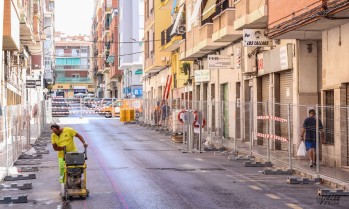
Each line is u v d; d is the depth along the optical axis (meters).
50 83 101.62
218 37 32.47
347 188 15.68
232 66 34.12
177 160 23.69
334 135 18.97
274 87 26.81
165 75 58.72
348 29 19.44
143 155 25.67
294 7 20.69
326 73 21.17
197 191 15.52
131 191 15.55
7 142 19.08
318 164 17.70
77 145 30.81
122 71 93.62
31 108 36.38
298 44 23.91
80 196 14.41
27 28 41.38
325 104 21.31
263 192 15.39
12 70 41.56
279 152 24.42
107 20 106.56
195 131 27.64
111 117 68.00
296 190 15.77
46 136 37.69
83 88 157.75
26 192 15.72
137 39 84.44
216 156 25.52
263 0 24.42
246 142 26.86
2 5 27.91
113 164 22.00
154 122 47.53
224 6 32.09
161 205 13.43
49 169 20.73
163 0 52.91
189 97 47.09
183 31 44.47
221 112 29.27
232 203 13.66
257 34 26.39
